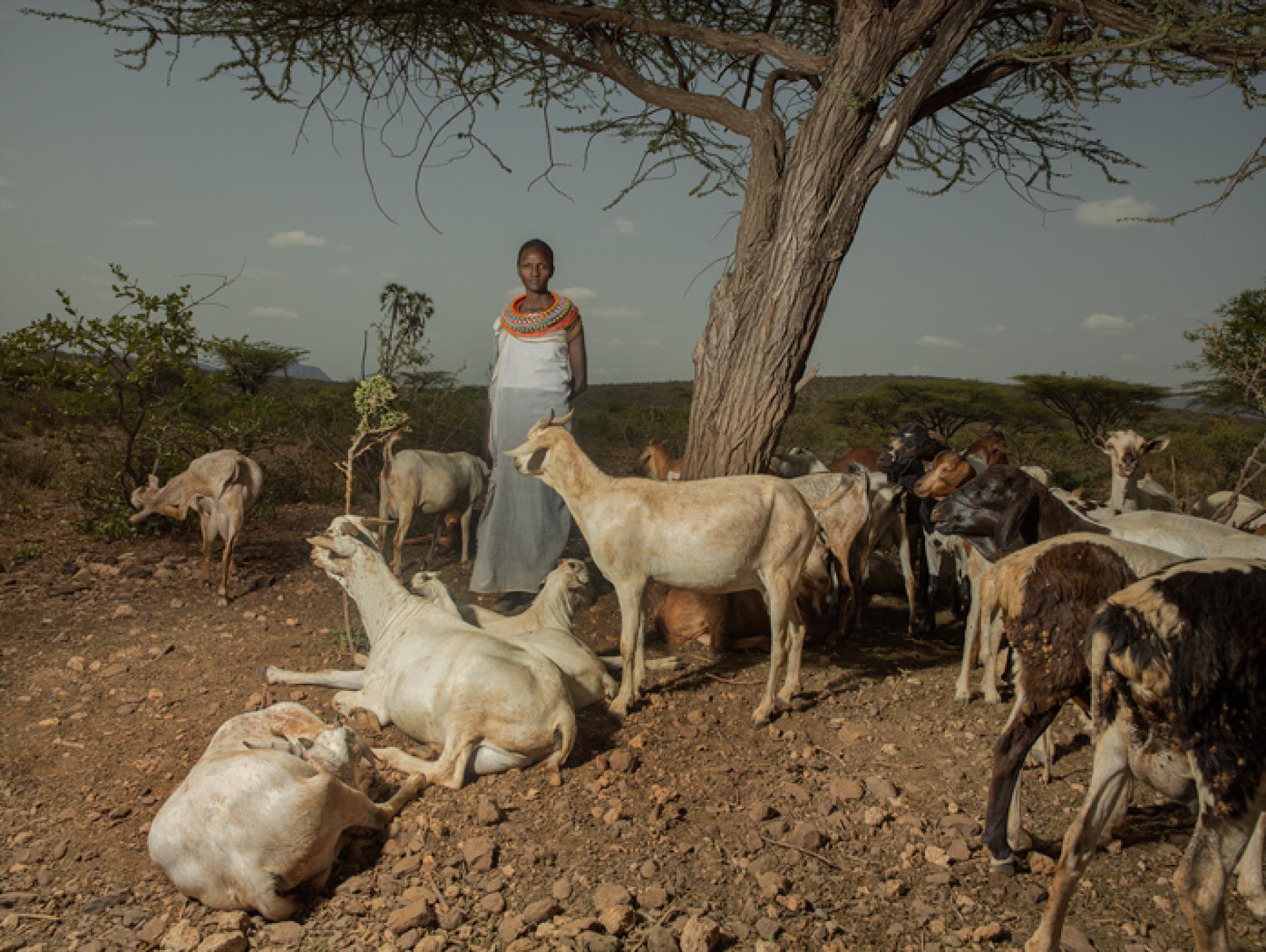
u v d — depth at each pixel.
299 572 8.27
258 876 3.47
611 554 5.52
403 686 4.86
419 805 4.37
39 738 4.96
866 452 9.66
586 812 4.34
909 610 7.72
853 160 6.63
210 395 12.15
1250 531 8.02
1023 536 5.07
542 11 7.39
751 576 5.56
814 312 6.82
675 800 4.48
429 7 7.59
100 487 9.57
